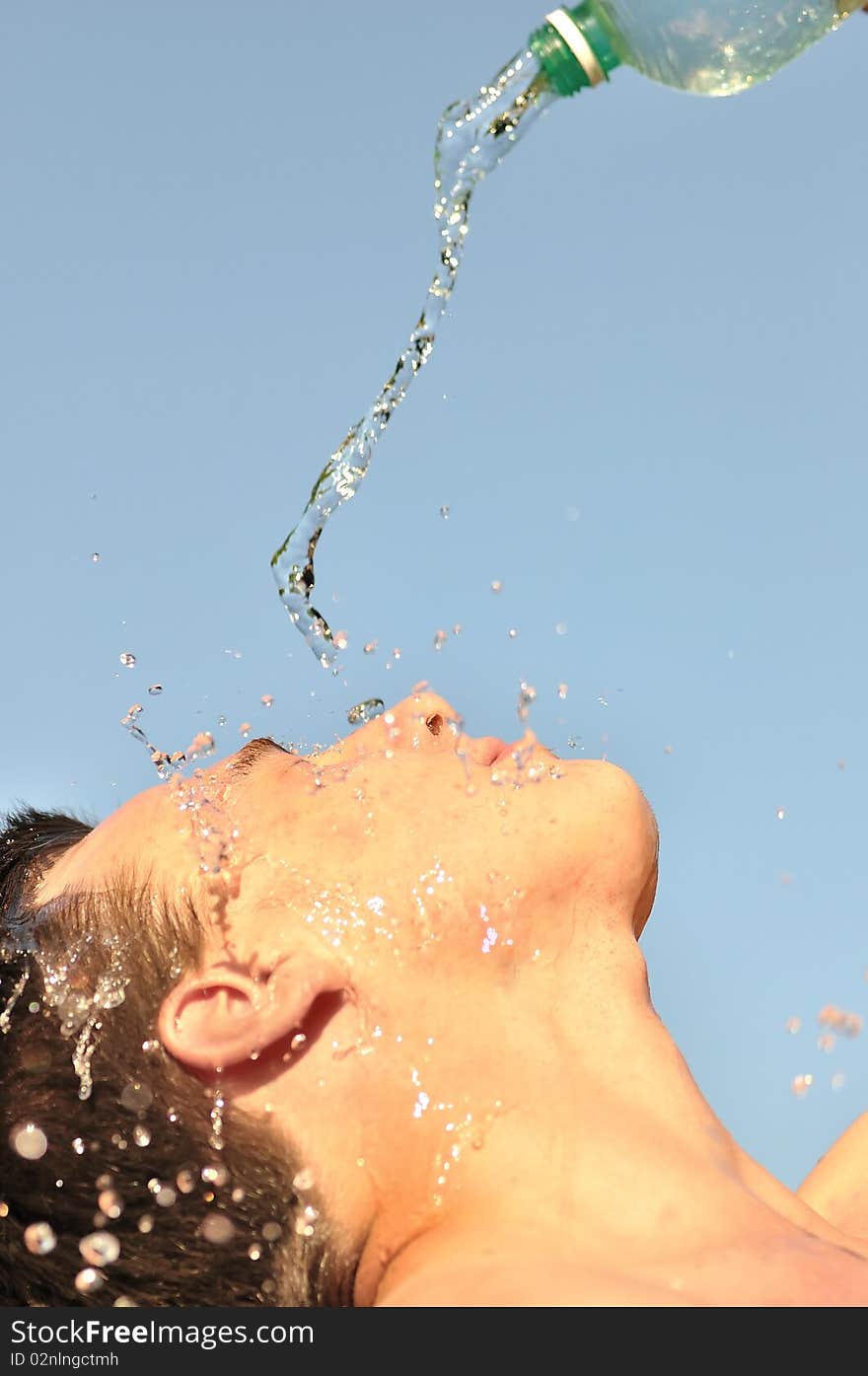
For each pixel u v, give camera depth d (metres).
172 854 1.66
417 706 1.81
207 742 1.75
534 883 1.65
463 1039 1.58
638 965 1.69
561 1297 1.41
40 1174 1.58
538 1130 1.55
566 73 1.70
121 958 1.62
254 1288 1.55
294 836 1.66
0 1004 1.63
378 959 1.59
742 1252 1.49
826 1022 1.81
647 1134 1.57
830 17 1.74
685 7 1.69
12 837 1.87
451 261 1.80
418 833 1.65
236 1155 1.57
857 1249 1.61
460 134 1.73
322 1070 1.57
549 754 1.79
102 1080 1.59
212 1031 1.57
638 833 1.72
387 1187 1.55
